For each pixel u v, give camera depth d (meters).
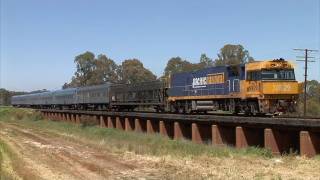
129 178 20.89
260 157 25.34
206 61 130.38
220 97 37.84
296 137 27.12
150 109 61.72
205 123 35.06
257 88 32.88
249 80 33.91
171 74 47.47
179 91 45.34
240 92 34.97
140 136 41.56
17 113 99.38
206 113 42.62
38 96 111.81
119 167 24.33
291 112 33.06
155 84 51.06
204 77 40.59
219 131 32.72
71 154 31.02
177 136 39.25
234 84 35.81
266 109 32.34
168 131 43.19
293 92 32.97
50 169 24.42
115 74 163.00
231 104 36.50
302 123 23.53
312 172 19.94
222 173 20.77
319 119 23.66
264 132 27.66
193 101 42.56
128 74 155.38
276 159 24.06
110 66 163.88
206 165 23.34
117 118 55.22
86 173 22.89
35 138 46.44
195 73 42.28
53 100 97.75
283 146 26.84
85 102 76.62
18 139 45.44
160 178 20.56
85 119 62.97
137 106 57.66
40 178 21.70
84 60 160.75
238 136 29.61
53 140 43.41
